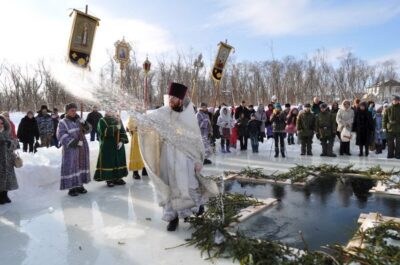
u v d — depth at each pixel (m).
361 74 51.00
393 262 3.61
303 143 11.90
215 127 12.58
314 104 13.53
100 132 7.52
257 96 44.78
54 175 7.93
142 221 5.41
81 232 4.99
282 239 4.60
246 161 10.82
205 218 5.04
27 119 12.27
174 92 4.76
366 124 11.51
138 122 4.45
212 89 35.53
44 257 4.23
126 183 7.93
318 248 4.30
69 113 6.95
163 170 4.88
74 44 7.03
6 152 6.26
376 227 4.47
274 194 6.87
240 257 4.00
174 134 4.69
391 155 11.16
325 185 7.55
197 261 4.05
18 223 5.39
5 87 28.73
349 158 11.30
